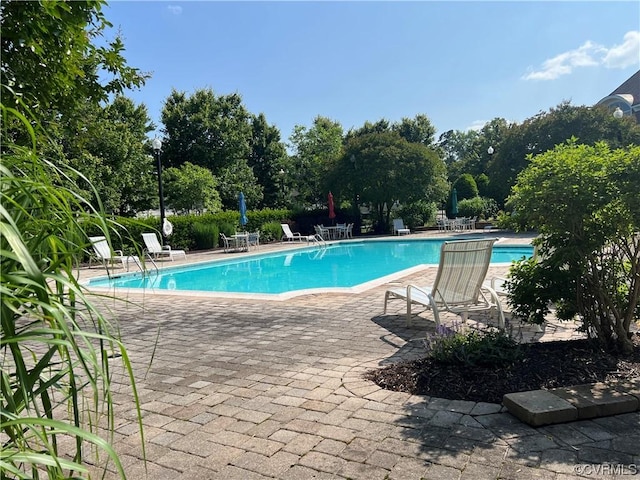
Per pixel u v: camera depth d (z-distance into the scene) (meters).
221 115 31.00
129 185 21.61
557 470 2.16
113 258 1.50
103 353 1.23
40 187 1.13
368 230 25.14
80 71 3.12
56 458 1.01
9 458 0.98
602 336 3.59
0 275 0.91
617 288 3.60
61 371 1.34
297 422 2.82
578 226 3.40
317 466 2.30
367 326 5.25
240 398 3.25
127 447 2.59
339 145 31.30
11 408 1.03
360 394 3.21
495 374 3.26
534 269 3.74
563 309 3.85
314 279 12.27
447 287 4.91
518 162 23.53
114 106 23.78
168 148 28.92
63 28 2.74
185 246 17.72
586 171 3.26
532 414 2.58
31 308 1.11
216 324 5.70
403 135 37.72
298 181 31.41
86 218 1.28
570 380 3.10
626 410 2.72
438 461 2.29
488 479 2.12
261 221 21.55
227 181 29.52
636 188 3.06
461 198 27.28
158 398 3.31
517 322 5.16
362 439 2.56
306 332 5.09
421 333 4.85
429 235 20.86
